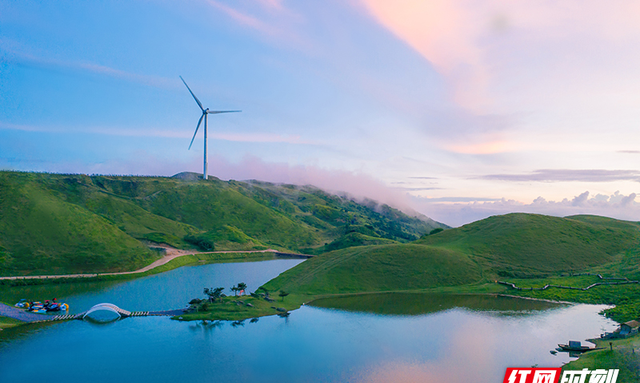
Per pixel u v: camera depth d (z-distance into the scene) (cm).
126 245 19062
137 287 13462
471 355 6162
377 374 5541
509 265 12594
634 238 15062
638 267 11594
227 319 8119
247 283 14500
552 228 15262
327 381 5319
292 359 6075
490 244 14088
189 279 15525
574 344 6303
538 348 6419
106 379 5378
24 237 16312
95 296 11631
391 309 9012
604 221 17512
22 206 17900
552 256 13175
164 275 16725
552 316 8275
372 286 11112
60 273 14938
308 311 8850
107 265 16662
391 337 7056
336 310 8931
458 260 12538
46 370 5650
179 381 5316
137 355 6225
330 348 6488
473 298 10025
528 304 9362
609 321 7875
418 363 5909
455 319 8131
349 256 13238
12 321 7875
